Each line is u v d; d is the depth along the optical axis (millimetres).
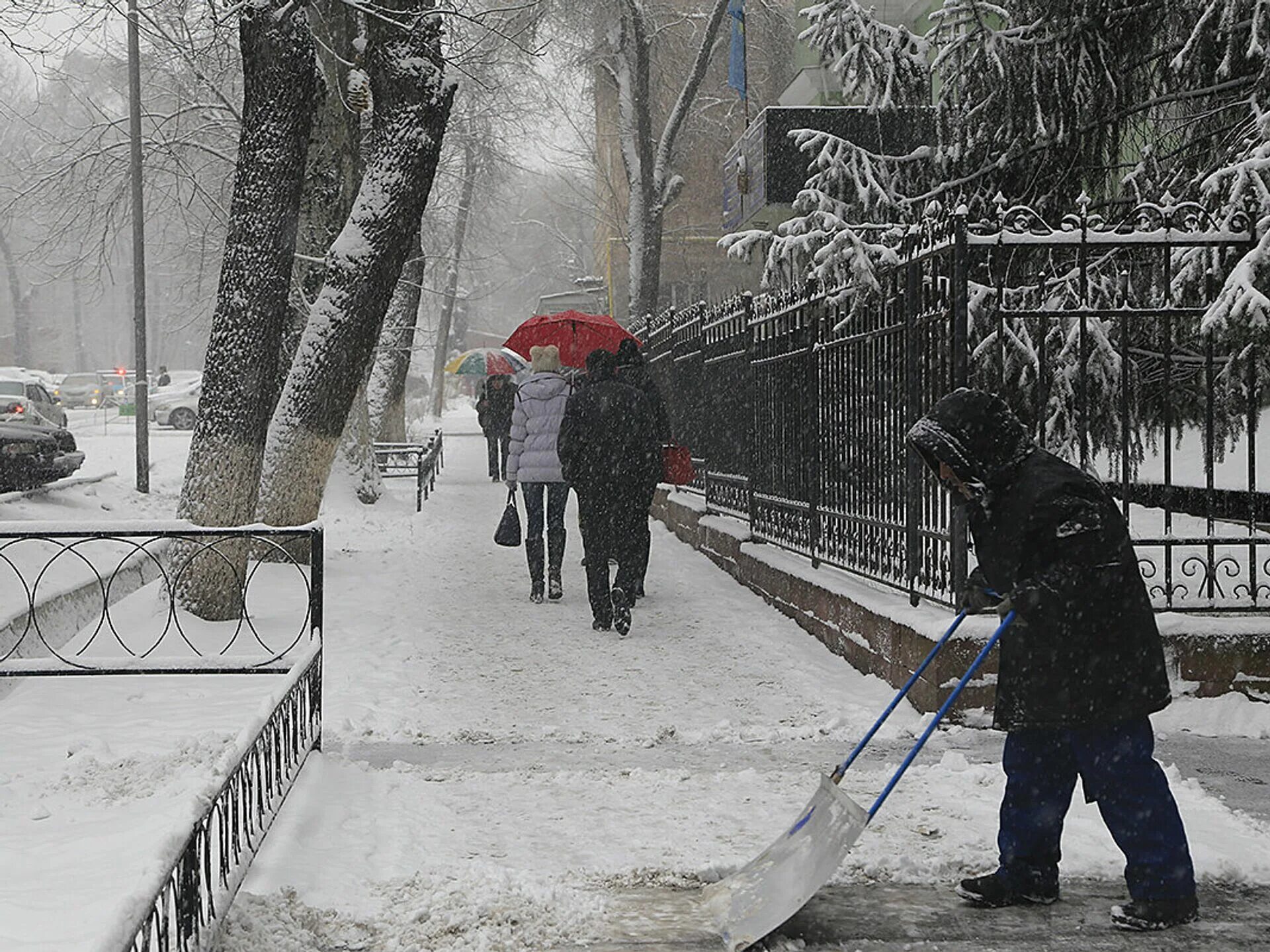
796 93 25500
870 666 8289
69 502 15531
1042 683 4352
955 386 7238
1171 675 7141
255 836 4766
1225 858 4809
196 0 15602
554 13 27922
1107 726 4355
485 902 4520
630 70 29875
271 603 11203
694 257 38781
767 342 11734
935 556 7711
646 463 9992
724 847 5180
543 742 6992
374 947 4234
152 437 32156
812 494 10117
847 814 4398
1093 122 12391
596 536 10016
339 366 12445
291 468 12703
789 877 4379
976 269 11039
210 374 10297
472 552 14969
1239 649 7129
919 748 4441
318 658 6492
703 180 38562
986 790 5906
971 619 7227
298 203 10516
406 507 19688
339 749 6801
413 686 8289
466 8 17922
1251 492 7512
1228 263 9812
